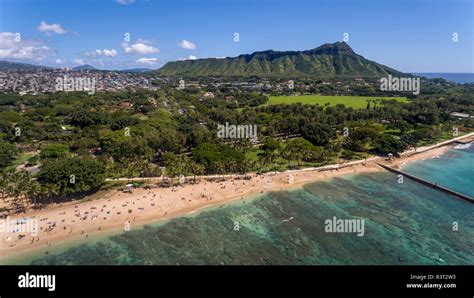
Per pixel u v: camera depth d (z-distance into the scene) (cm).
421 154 18150
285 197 12325
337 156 17275
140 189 12269
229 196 12250
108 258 8312
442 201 12112
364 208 11475
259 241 9238
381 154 17762
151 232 9606
